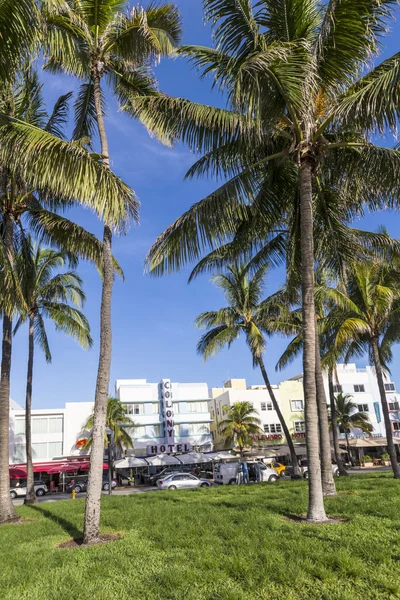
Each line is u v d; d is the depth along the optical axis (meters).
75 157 8.36
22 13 7.19
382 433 53.78
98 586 5.38
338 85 9.56
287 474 40.06
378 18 8.31
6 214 14.06
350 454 47.72
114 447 41.91
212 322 27.06
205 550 6.53
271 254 16.36
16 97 13.32
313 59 8.45
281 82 8.45
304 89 8.32
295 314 25.78
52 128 14.40
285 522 8.53
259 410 52.19
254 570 5.37
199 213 10.41
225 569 5.51
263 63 7.52
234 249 13.23
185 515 10.20
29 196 14.66
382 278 19.03
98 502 8.65
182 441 49.59
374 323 19.27
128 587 5.27
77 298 24.47
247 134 9.52
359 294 19.28
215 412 56.88
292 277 14.17
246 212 11.73
